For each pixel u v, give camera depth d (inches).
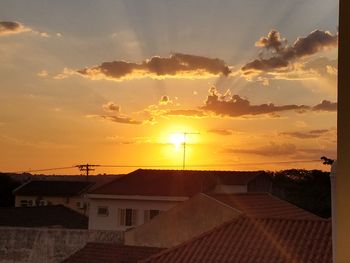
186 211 740.7
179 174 1424.7
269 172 1641.2
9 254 902.4
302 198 1539.1
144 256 717.3
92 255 752.3
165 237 748.6
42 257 885.8
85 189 2096.5
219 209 717.9
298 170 1648.6
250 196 877.8
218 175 1465.3
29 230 902.4
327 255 460.1
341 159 134.6
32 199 2158.0
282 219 546.3
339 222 135.3
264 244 503.2
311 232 508.7
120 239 844.6
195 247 524.4
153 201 1309.1
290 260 464.8
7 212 1349.7
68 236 877.8
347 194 134.0
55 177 2559.1
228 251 503.5
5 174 2295.8
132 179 1400.1
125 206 1336.1
